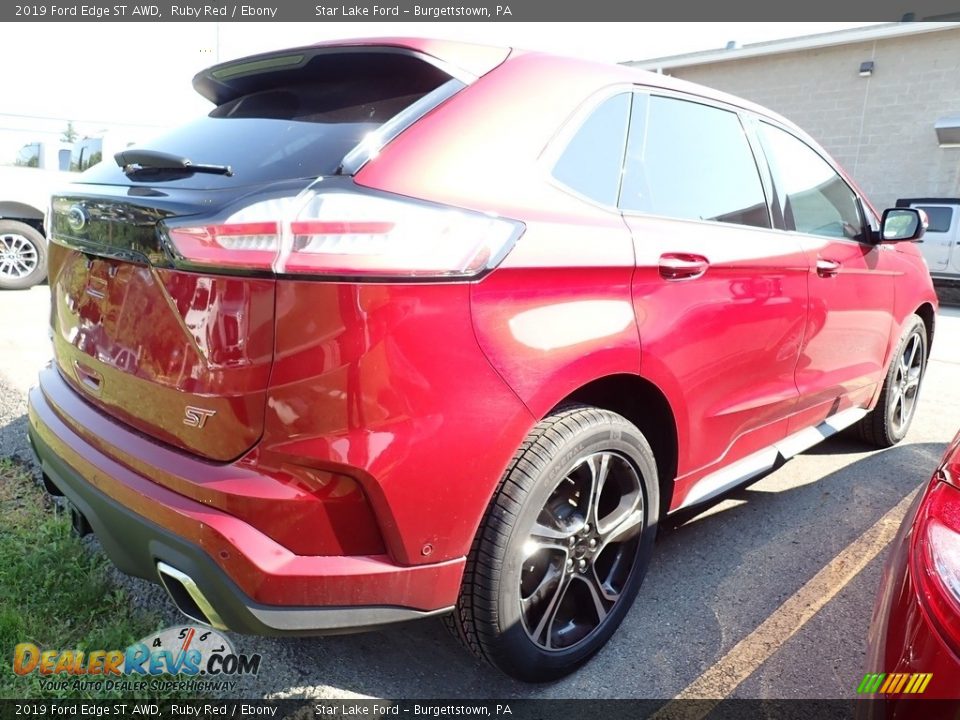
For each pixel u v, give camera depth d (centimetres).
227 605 153
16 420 364
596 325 188
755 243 254
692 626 234
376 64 195
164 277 158
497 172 178
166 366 162
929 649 117
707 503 259
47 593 225
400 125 172
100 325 186
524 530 178
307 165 167
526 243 171
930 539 129
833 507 325
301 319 144
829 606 247
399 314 150
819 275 290
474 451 165
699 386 228
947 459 144
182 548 154
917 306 391
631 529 218
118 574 240
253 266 144
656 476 220
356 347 147
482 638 183
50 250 218
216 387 152
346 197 150
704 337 226
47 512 273
